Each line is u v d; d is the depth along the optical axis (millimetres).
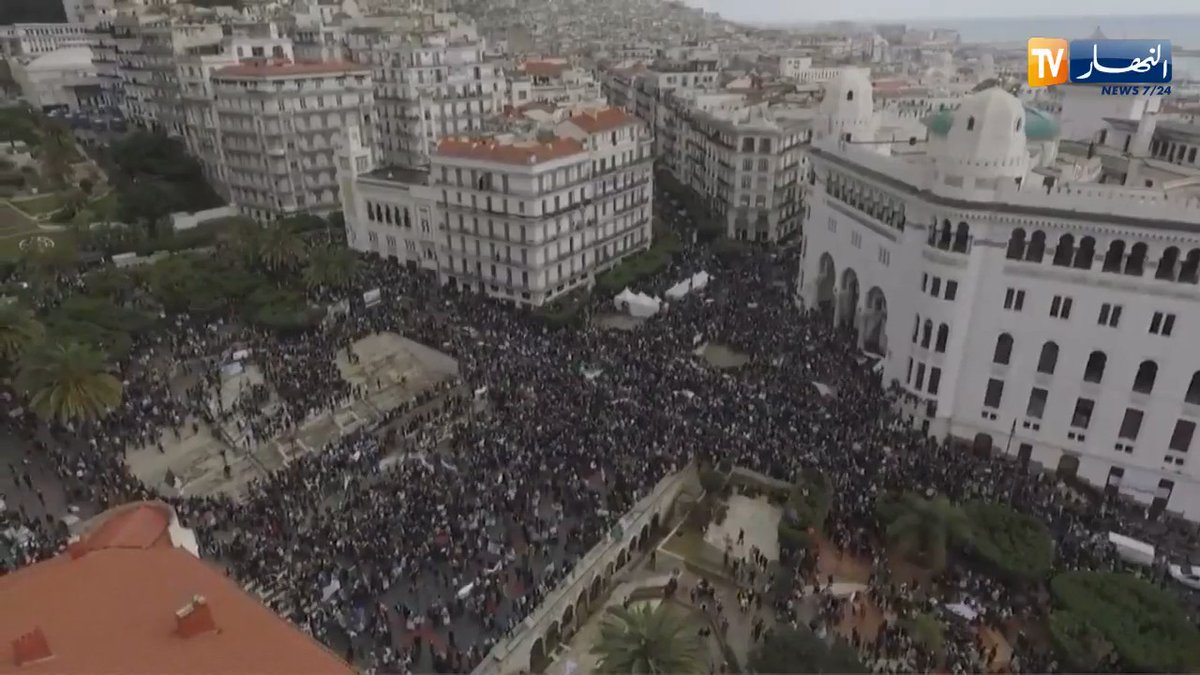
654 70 184250
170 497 56812
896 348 75438
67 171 116688
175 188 125375
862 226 81875
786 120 134000
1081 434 66000
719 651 47062
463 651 44906
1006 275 65500
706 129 139250
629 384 73562
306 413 68750
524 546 53469
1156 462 63062
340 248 98312
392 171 112750
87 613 25453
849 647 42969
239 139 119312
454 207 97625
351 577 49688
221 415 67750
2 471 58125
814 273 95812
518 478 59312
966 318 68125
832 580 51594
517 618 46656
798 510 54781
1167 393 61219
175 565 30328
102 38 157875
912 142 94812
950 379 70375
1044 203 62062
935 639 44781
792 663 41625
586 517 55688
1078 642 44906
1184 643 45000
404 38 136625
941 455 65438
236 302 91000
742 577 53000
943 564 51750
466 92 136625
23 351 65250
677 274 110375
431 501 56406
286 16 169625
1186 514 62562
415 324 88562
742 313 95188
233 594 28953
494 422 66875
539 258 93688
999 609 48938
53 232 105125
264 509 55719
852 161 83438
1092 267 61844
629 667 37344
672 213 143875
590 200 101125
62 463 58906
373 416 71312
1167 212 57844
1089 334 63312
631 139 108812
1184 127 94188
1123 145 99812
